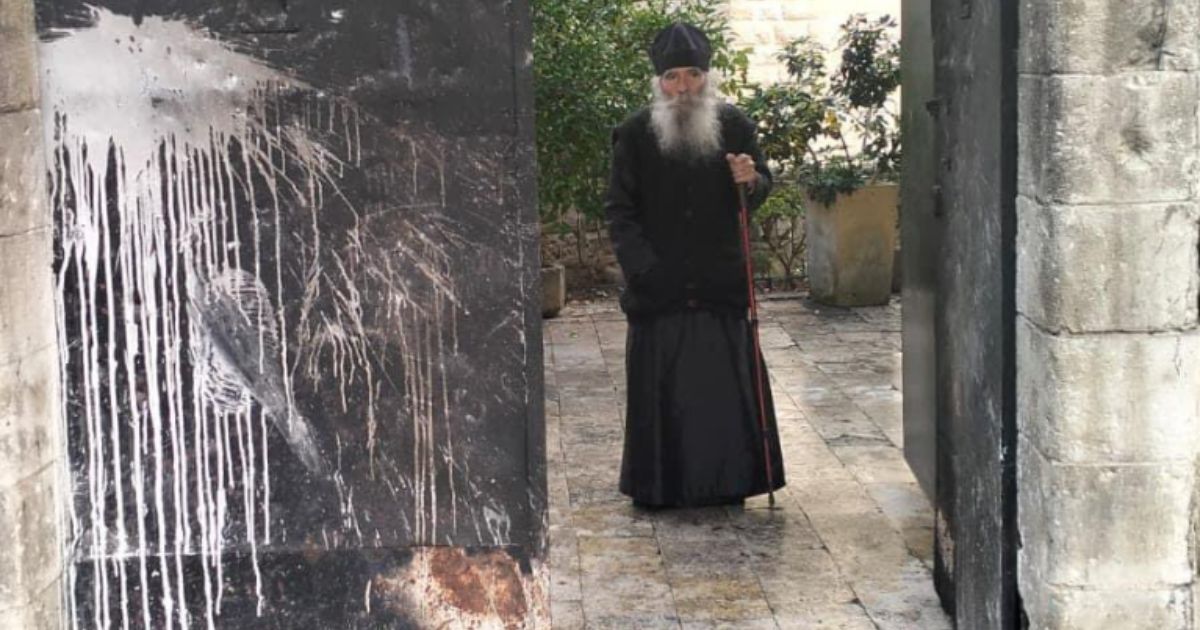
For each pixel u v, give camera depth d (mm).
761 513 5453
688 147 5379
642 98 8750
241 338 3527
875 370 7637
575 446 6355
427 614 3613
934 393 4621
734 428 5402
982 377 3762
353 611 3607
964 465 4027
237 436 3553
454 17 3439
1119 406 3309
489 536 3588
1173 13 3195
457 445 3561
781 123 9156
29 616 3373
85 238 3488
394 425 3555
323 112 3465
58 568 3520
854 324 8750
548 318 9023
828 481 5812
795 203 9508
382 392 3543
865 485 5746
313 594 3604
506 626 3613
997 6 3498
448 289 3518
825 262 9219
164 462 3559
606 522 5383
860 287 9180
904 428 5273
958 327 4086
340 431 3555
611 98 8719
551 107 8594
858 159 9250
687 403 5391
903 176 5133
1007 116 3480
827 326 8711
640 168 5453
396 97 3463
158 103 3461
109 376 3529
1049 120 3256
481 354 3537
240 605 3604
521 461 3566
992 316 3635
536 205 3500
